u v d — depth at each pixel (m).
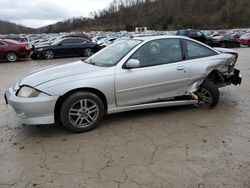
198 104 5.27
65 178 3.08
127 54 4.55
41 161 3.44
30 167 3.31
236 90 6.74
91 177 3.08
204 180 3.00
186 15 99.44
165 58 4.81
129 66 4.39
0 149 3.77
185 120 4.70
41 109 3.96
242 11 90.62
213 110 5.18
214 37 26.20
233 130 4.27
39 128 4.48
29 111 3.94
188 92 5.01
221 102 5.70
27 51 16.45
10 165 3.37
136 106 4.62
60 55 17.64
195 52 5.13
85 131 4.28
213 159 3.42
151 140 3.96
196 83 5.07
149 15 110.12
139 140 3.96
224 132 4.20
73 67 4.64
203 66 5.04
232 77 5.64
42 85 3.99
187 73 4.91
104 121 4.70
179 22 89.50
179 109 5.24
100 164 3.34
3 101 6.10
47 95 3.96
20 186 2.96
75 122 4.19
